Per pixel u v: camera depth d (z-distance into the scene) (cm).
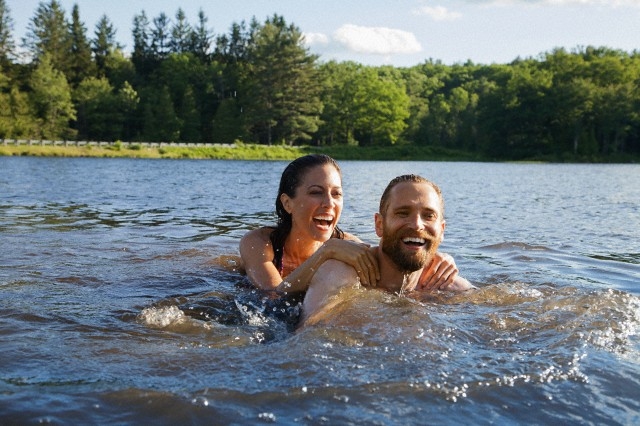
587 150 7381
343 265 344
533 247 620
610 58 8612
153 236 661
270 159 6381
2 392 211
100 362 243
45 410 197
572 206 1258
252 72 7875
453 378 224
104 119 7150
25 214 882
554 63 8812
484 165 5725
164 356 250
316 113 7806
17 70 7138
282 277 431
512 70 9762
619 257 573
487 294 359
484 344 267
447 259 383
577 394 213
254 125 7481
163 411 197
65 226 739
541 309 323
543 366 238
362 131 8775
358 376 225
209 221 845
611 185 2256
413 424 188
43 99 6562
